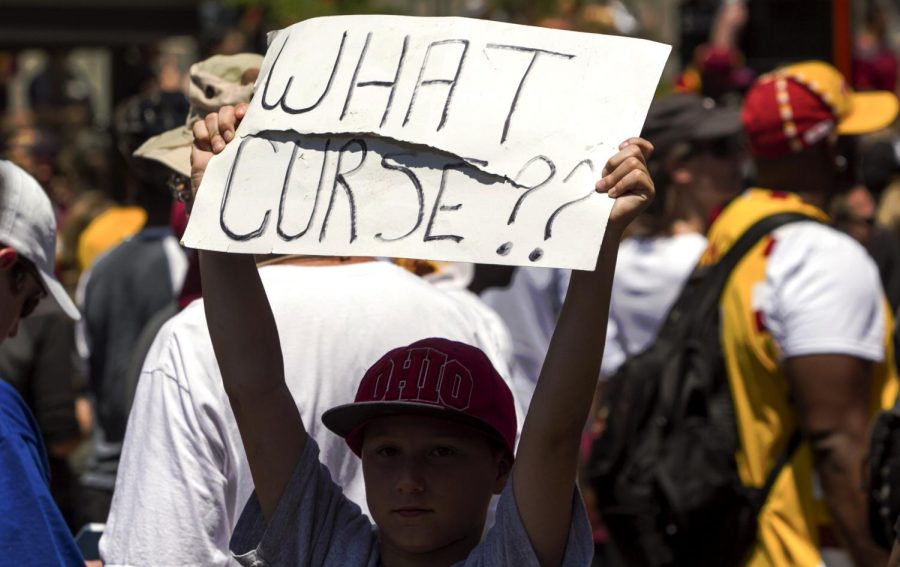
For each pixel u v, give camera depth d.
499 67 5.95
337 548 6.47
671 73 30.62
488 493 6.46
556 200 5.64
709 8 25.77
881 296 10.19
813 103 10.80
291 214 5.89
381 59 6.09
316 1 26.09
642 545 10.41
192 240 5.95
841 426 9.88
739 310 10.25
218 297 6.38
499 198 5.70
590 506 12.52
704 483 10.15
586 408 5.96
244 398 6.39
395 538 6.31
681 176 13.51
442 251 5.67
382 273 7.63
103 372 13.09
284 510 6.41
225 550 7.07
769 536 10.11
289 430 6.46
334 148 5.97
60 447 13.27
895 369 10.00
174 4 27.20
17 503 6.44
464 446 6.33
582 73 5.89
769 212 10.50
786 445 10.17
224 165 6.07
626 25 22.38
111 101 30.11
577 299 5.86
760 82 11.15
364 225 5.79
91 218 20.55
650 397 10.48
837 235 10.19
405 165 5.85
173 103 13.16
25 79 44.09
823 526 10.23
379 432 6.36
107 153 21.38
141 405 7.19
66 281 20.50
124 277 13.20
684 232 13.51
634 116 5.78
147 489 7.01
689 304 10.65
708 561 10.25
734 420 10.27
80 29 27.34
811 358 9.88
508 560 6.02
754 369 10.19
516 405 7.80
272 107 6.12
